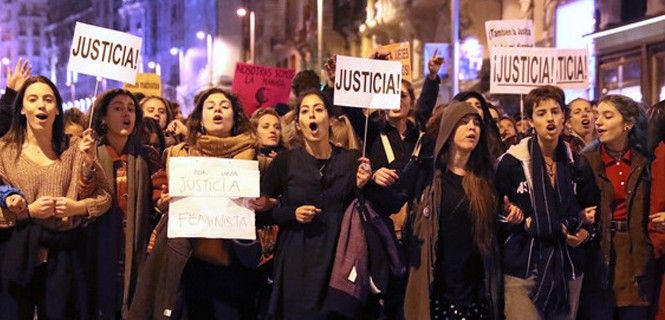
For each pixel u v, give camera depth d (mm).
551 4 23891
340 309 6746
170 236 6719
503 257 7051
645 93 18984
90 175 6840
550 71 8969
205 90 7219
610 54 20500
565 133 9898
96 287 7133
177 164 6801
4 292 6680
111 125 7680
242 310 7133
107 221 7207
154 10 79062
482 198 6855
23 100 6812
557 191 7047
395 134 8125
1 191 6469
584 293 7328
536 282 6980
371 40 40312
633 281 7324
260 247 7098
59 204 6629
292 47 51688
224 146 7031
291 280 6816
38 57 98375
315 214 6848
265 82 12141
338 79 7395
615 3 20578
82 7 92562
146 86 13492
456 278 6914
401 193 7020
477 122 6926
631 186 7352
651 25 18734
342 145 7836
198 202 6797
